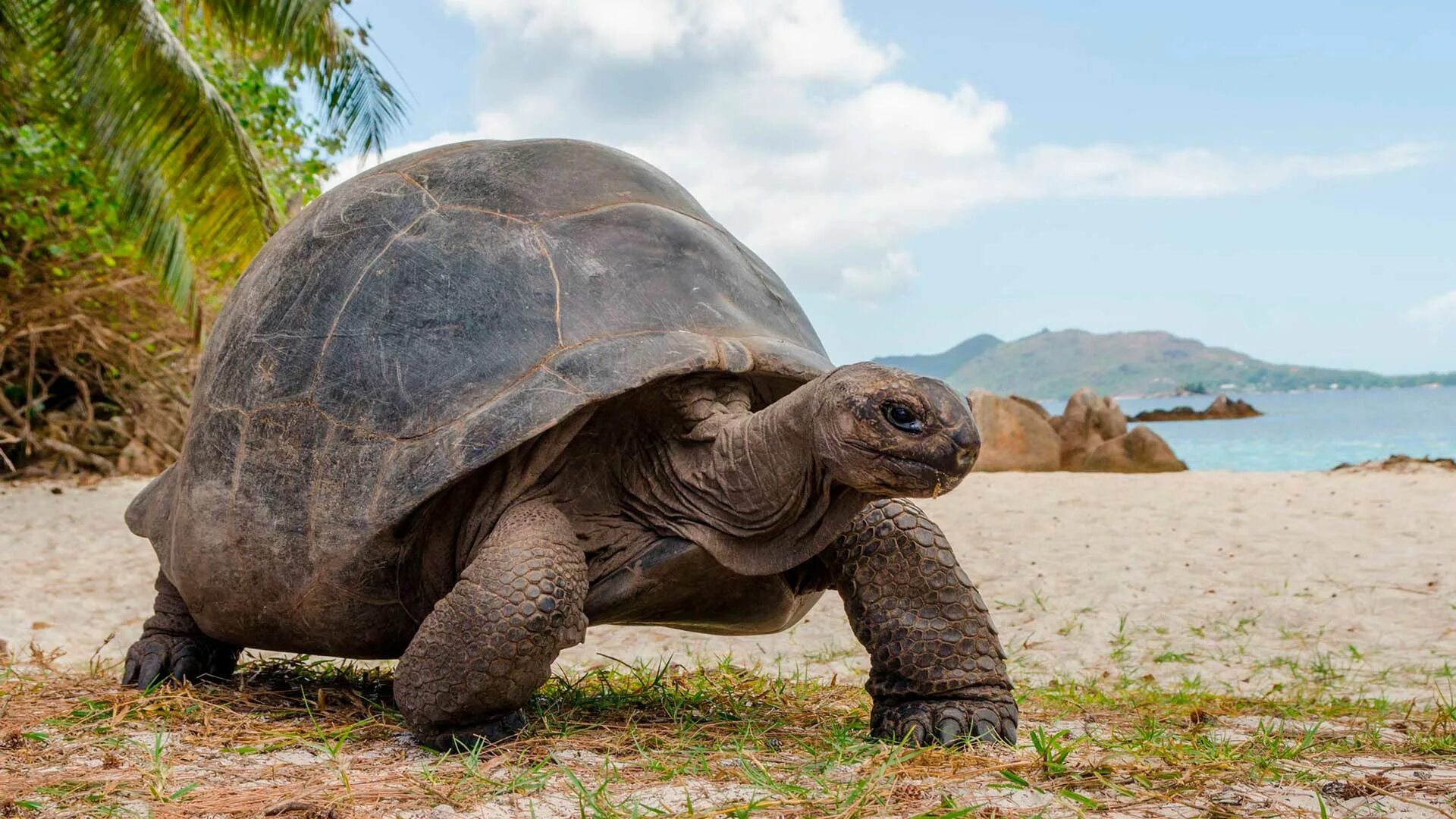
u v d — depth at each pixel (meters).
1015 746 2.99
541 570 2.83
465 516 3.08
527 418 2.87
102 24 10.55
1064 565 7.88
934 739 2.97
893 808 2.39
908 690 3.07
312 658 4.96
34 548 8.47
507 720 3.00
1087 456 16.94
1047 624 6.19
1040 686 4.79
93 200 12.41
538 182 3.45
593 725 3.18
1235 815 2.40
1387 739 3.50
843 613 6.62
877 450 2.58
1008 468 16.94
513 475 3.00
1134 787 2.65
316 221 3.65
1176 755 2.96
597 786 2.55
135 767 2.74
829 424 2.65
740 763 2.74
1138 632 5.94
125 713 3.30
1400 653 5.31
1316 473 14.30
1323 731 3.61
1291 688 4.63
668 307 3.16
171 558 3.62
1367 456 29.64
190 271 11.73
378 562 3.01
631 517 3.14
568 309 3.10
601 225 3.34
